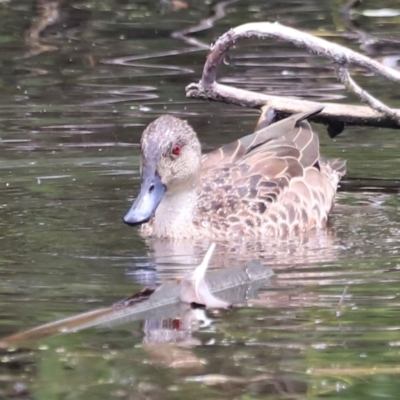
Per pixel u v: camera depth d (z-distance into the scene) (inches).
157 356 323.0
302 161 532.1
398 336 337.1
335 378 306.7
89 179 568.7
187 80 737.0
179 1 954.1
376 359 318.7
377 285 390.0
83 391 299.4
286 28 526.9
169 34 856.3
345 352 324.2
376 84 727.1
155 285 391.5
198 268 377.1
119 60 789.9
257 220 489.7
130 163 590.6
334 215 517.0
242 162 526.9
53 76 749.9
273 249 455.8
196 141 501.7
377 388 300.8
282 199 502.0
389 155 611.8
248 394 297.0
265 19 890.1
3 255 438.0
